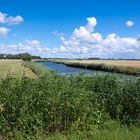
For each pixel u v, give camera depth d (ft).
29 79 33.04
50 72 36.55
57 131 31.37
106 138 29.12
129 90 36.70
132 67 204.03
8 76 32.37
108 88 37.06
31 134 29.84
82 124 32.07
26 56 556.10
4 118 29.76
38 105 31.07
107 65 235.81
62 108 31.63
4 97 30.48
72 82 34.71
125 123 35.60
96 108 34.53
